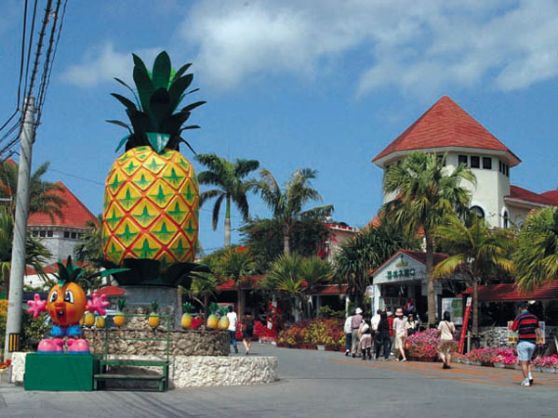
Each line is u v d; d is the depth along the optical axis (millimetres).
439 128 51500
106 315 17688
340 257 42531
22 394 14234
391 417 11453
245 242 55844
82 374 14914
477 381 18453
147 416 11414
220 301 56562
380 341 27344
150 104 18984
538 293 29469
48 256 33531
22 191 19562
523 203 53031
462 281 36469
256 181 50375
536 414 11992
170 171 18641
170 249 18469
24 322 21922
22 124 19453
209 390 15625
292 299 47812
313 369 22000
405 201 32938
